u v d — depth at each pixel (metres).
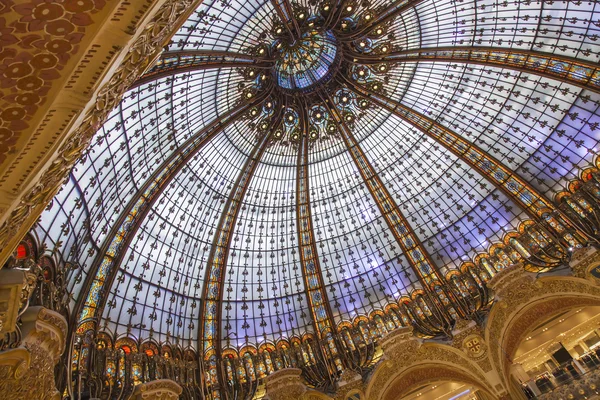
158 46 8.04
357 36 21.75
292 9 20.36
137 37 6.93
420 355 20.64
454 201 24.77
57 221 14.73
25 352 10.78
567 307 20.11
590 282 19.30
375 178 25.27
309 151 25.23
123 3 6.11
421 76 23.06
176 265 21.73
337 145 25.25
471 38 21.45
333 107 24.33
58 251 14.84
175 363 19.80
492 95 22.78
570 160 22.09
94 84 6.94
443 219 24.86
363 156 25.11
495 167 23.45
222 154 22.62
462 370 20.14
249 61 20.70
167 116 18.81
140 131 17.75
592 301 19.53
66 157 8.24
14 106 6.68
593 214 20.44
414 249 24.34
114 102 8.23
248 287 24.09
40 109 6.84
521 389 19.83
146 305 20.09
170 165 20.09
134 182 18.72
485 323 20.56
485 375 19.70
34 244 13.54
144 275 20.23
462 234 24.30
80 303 16.20
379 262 25.06
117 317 18.64
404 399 23.64
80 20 6.02
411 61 22.17
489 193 24.05
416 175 25.31
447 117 24.00
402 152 25.12
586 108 21.12
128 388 16.78
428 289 23.25
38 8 5.66
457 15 20.77
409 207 25.39
